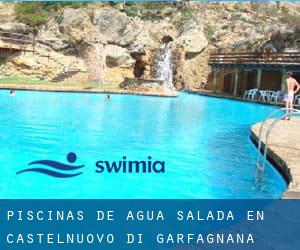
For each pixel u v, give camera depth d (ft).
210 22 130.52
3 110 55.42
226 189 23.68
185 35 118.32
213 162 30.50
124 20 116.67
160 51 103.40
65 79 103.24
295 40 105.40
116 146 35.50
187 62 118.11
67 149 33.71
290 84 52.44
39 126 44.65
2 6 116.57
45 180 24.72
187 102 81.00
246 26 125.29
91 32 112.88
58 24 112.68
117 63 114.42
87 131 42.63
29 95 75.41
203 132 44.96
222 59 107.45
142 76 100.53
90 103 69.21
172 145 36.73
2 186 23.26
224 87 113.09
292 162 25.11
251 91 90.07
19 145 34.60
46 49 107.86
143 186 23.98
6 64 101.14
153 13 129.08
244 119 58.59
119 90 91.35
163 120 53.21
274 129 40.91
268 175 26.91
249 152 34.73
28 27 109.40
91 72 109.09
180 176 26.45
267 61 88.28
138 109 64.28
